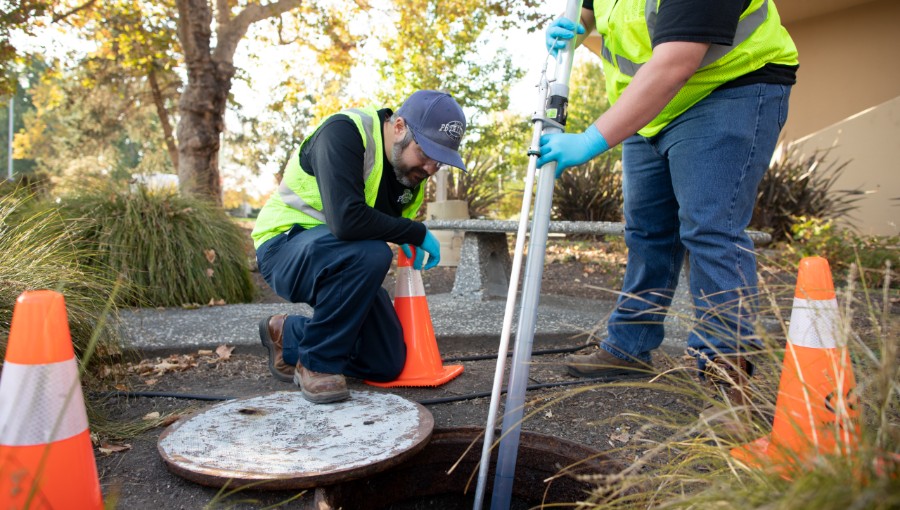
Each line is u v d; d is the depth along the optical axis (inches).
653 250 104.1
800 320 63.7
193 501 66.6
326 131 90.1
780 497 42.4
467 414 94.3
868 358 54.2
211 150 379.9
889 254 202.5
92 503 51.3
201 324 146.7
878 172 314.5
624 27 88.9
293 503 66.5
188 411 94.1
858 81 331.0
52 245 107.3
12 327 49.6
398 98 619.8
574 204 360.2
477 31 488.7
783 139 364.5
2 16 356.2
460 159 91.0
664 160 98.0
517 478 86.1
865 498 34.9
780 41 83.9
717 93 83.9
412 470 85.5
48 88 883.4
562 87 79.0
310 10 465.4
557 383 105.7
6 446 47.9
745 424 59.3
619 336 108.3
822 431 50.0
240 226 218.8
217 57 379.9
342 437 77.1
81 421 51.1
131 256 171.5
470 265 190.7
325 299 89.4
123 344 109.8
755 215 291.6
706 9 71.7
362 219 88.4
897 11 315.6
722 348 83.7
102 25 467.5
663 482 55.4
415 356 108.8
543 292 219.5
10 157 1040.8
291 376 108.3
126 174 204.2
